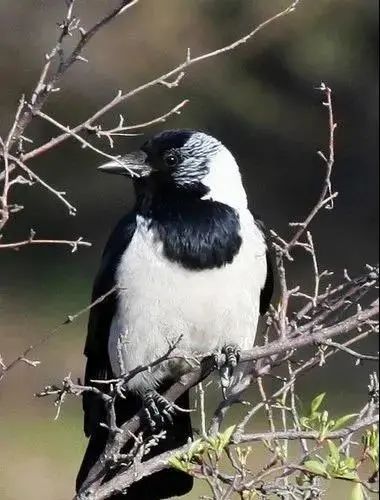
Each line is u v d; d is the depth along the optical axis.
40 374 14.54
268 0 21.12
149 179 8.48
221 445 5.78
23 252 20.36
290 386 6.59
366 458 5.99
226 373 8.07
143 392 8.16
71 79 17.91
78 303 17.67
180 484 7.29
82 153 21.00
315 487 5.91
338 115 23.23
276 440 6.23
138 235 8.21
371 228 23.27
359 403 16.56
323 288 18.59
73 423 13.61
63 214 21.03
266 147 23.50
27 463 12.34
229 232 8.17
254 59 22.19
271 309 6.86
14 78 14.48
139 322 8.09
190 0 20.75
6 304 13.51
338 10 22.11
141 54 20.09
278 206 23.89
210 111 22.17
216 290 8.04
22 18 13.56
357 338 6.45
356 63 22.75
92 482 6.11
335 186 23.62
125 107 20.16
